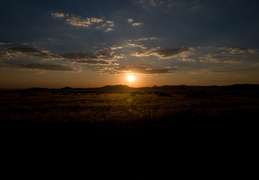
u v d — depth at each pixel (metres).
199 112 15.59
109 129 9.55
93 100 31.58
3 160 5.69
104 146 7.11
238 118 12.70
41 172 4.98
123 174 4.92
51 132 8.97
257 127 10.16
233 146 7.14
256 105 22.12
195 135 8.58
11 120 11.73
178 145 7.26
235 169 5.27
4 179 4.57
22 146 6.98
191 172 5.07
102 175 4.86
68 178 4.68
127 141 7.72
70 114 14.27
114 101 30.00
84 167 5.32
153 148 6.92
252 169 5.27
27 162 5.60
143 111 16.67
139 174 4.94
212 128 9.88
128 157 6.08
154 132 9.03
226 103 25.08
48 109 18.47
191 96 43.94
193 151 6.62
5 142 7.39
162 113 14.82
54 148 6.83
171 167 5.38
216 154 6.38
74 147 6.96
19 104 22.98
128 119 12.34
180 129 9.61
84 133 8.83
